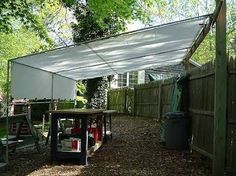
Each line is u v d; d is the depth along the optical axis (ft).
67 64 15.60
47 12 30.35
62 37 36.40
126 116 33.19
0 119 12.57
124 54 15.81
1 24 19.89
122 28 26.55
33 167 12.03
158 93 27.86
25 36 29.12
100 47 12.74
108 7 20.04
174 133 15.40
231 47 32.86
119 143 17.22
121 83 46.70
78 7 28.71
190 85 15.87
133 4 20.59
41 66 14.98
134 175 10.92
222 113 11.14
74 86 21.26
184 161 12.98
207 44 40.47
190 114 15.49
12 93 13.53
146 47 15.28
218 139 11.14
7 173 11.18
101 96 32.35
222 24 11.16
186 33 14.49
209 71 12.52
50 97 17.17
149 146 16.29
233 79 11.23
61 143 13.10
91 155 13.79
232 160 11.21
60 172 11.31
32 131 14.02
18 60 13.15
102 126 17.35
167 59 21.86
